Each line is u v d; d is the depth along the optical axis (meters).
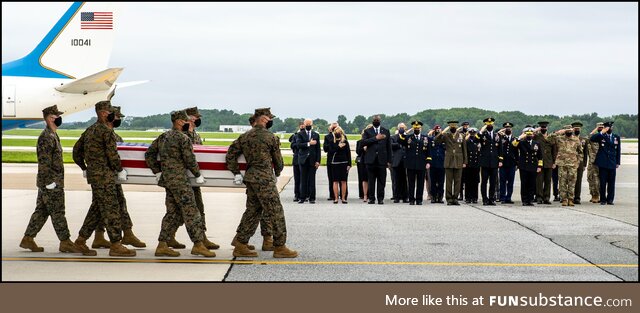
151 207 16.36
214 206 16.86
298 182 19.05
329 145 18.50
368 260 9.30
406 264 9.02
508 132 18.88
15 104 29.42
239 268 8.72
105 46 30.69
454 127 18.16
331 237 11.56
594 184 19.48
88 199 18.00
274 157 9.54
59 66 30.27
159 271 8.50
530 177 18.31
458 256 9.64
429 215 15.27
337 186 18.36
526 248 10.38
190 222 9.41
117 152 9.39
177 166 9.38
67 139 84.19
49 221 13.60
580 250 10.20
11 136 107.25
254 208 9.53
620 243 10.93
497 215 15.35
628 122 130.38
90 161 9.38
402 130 18.62
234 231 12.36
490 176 18.36
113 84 30.19
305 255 9.72
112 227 9.46
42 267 8.70
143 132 122.44
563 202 18.33
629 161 55.00
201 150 10.11
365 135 18.34
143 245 10.30
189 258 9.46
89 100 30.53
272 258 9.48
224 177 10.05
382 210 16.42
